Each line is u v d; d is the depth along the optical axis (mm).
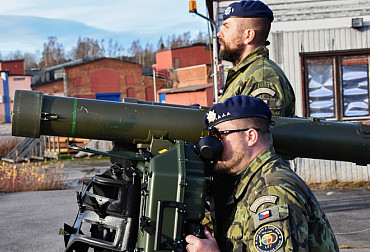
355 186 9328
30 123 2570
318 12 9547
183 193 2076
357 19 9359
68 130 2631
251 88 3000
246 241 2041
